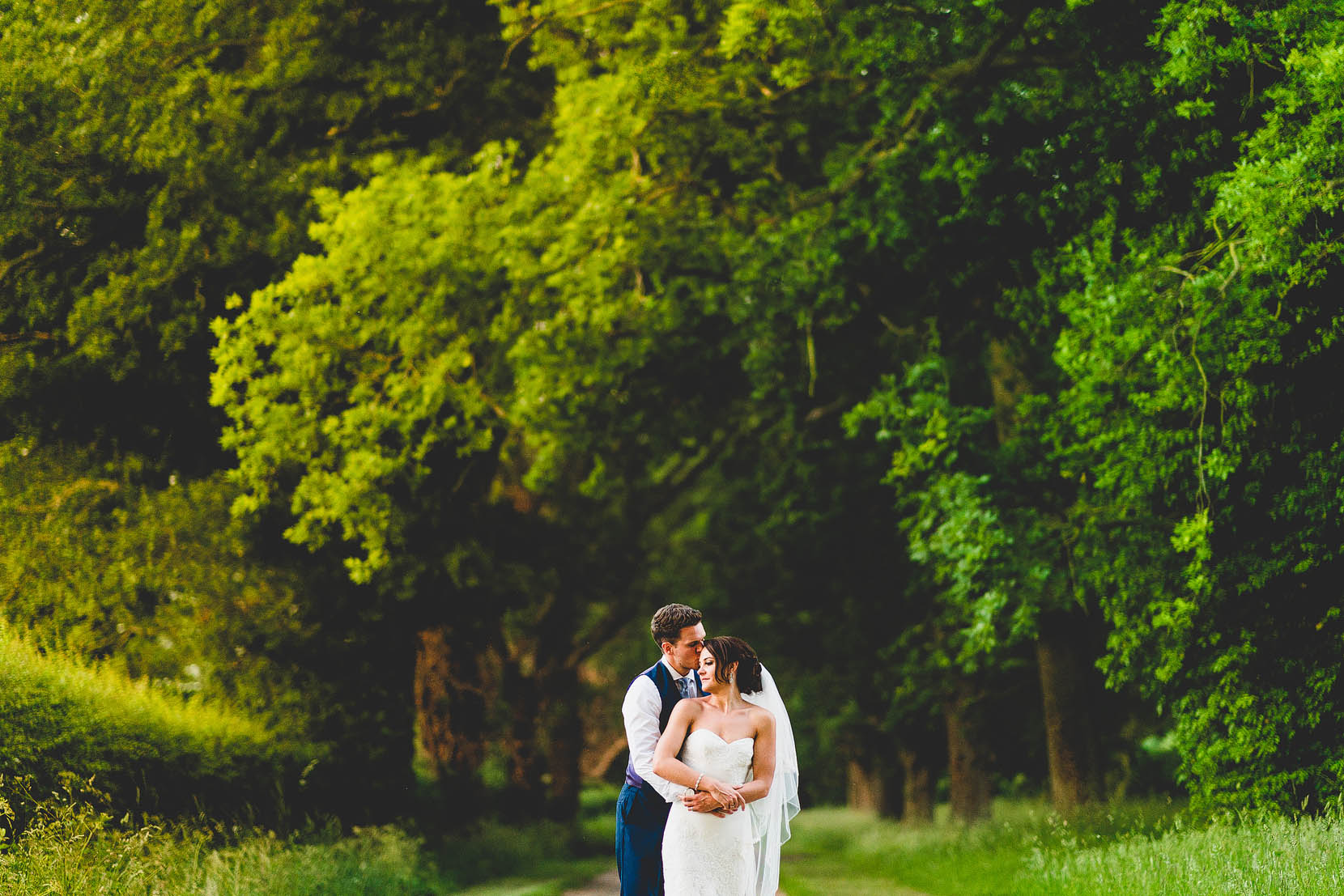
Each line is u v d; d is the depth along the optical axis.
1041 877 12.19
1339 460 11.15
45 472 16.08
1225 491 11.40
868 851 23.66
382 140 16.81
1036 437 16.77
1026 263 15.37
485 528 18.62
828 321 17.20
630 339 17.53
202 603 17.11
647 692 6.86
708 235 17.09
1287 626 12.02
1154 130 12.42
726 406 23.05
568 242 15.48
